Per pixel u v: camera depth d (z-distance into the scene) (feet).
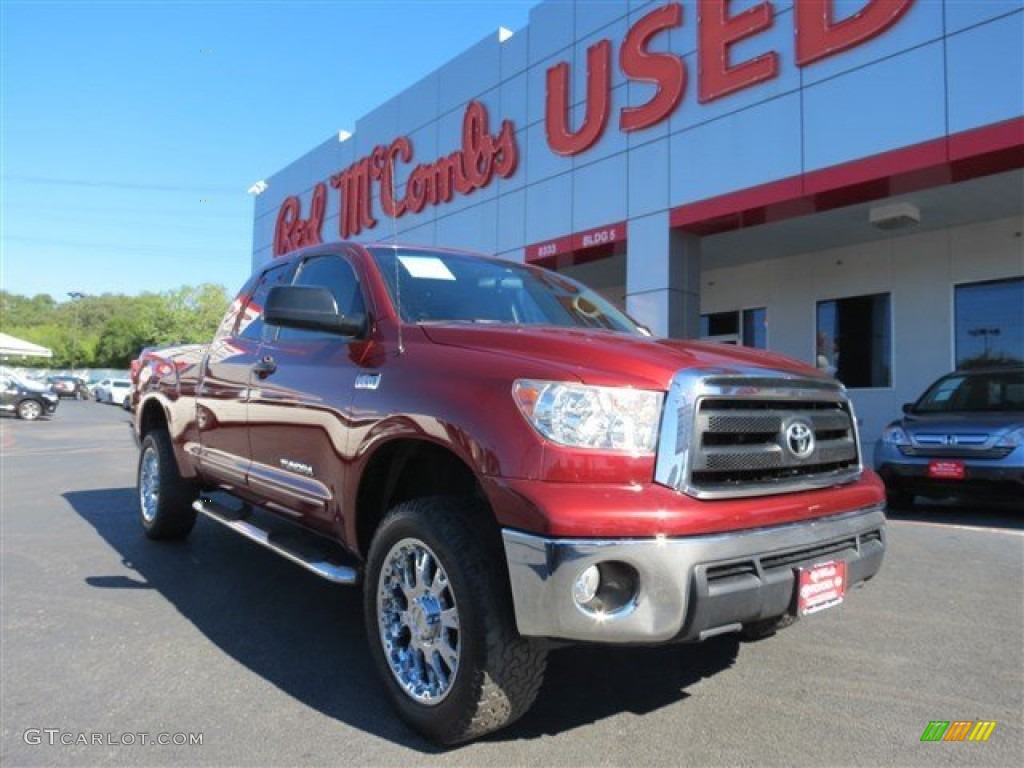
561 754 9.77
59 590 16.80
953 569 18.74
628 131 43.60
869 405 45.73
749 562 9.23
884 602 16.11
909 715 10.92
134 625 14.61
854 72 33.96
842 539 10.39
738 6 38.45
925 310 43.52
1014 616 15.20
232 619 14.98
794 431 10.31
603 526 8.52
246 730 10.42
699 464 9.15
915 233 43.86
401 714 10.36
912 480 25.89
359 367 11.96
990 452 24.27
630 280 43.37
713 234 42.96
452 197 56.85
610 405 8.99
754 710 11.08
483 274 14.32
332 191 72.28
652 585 8.61
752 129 37.68
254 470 14.82
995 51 29.86
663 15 41.73
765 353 12.02
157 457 20.42
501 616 9.20
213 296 222.48
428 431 10.03
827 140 34.83
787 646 13.65
